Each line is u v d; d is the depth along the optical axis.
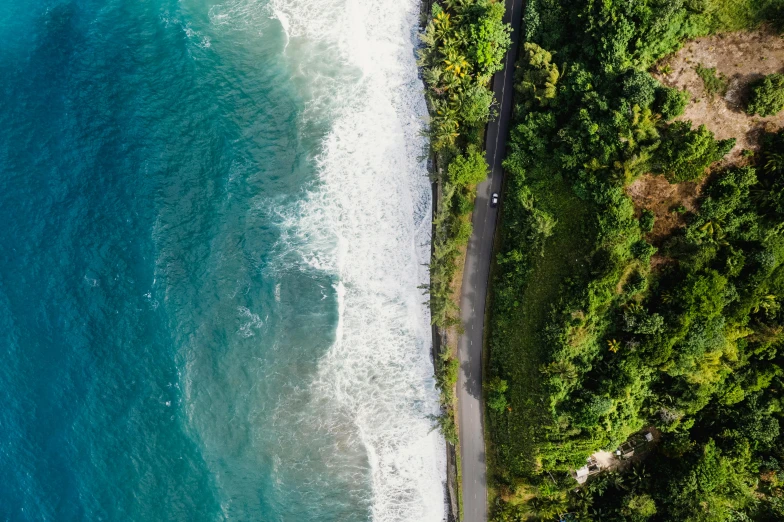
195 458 61.41
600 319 53.88
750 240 49.66
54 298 63.28
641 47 50.94
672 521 54.38
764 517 54.47
